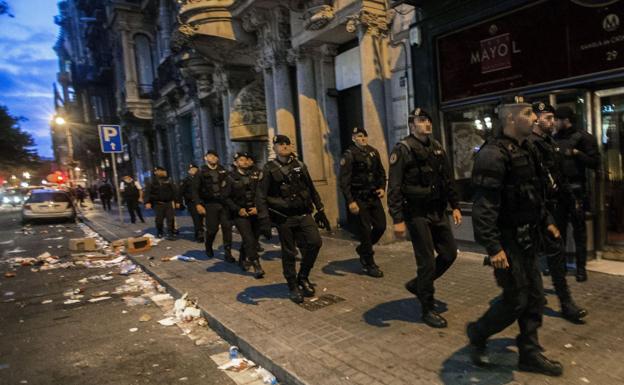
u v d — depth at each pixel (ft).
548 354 9.84
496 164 8.27
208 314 14.83
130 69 77.77
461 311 12.94
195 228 31.17
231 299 16.20
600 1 15.12
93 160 146.00
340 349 11.07
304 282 15.93
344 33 27.68
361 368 9.96
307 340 11.84
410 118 12.11
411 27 22.21
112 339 14.24
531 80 17.66
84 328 15.48
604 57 15.31
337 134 31.45
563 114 13.94
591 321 11.43
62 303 18.85
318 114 31.32
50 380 11.56
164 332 14.60
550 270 11.68
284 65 32.65
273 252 24.57
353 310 13.87
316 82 31.19
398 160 11.71
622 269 15.26
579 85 16.19
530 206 8.51
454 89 20.93
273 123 35.06
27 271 26.18
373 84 24.14
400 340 11.27
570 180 13.82
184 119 64.90
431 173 11.76
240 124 36.83
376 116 24.32
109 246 34.24
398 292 15.31
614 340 10.30
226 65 41.37
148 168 87.71
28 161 122.11
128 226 45.44
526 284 8.55
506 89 18.62
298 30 29.89
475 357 9.47
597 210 16.42
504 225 8.61
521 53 17.88
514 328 11.39
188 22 35.04
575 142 13.62
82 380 11.45
